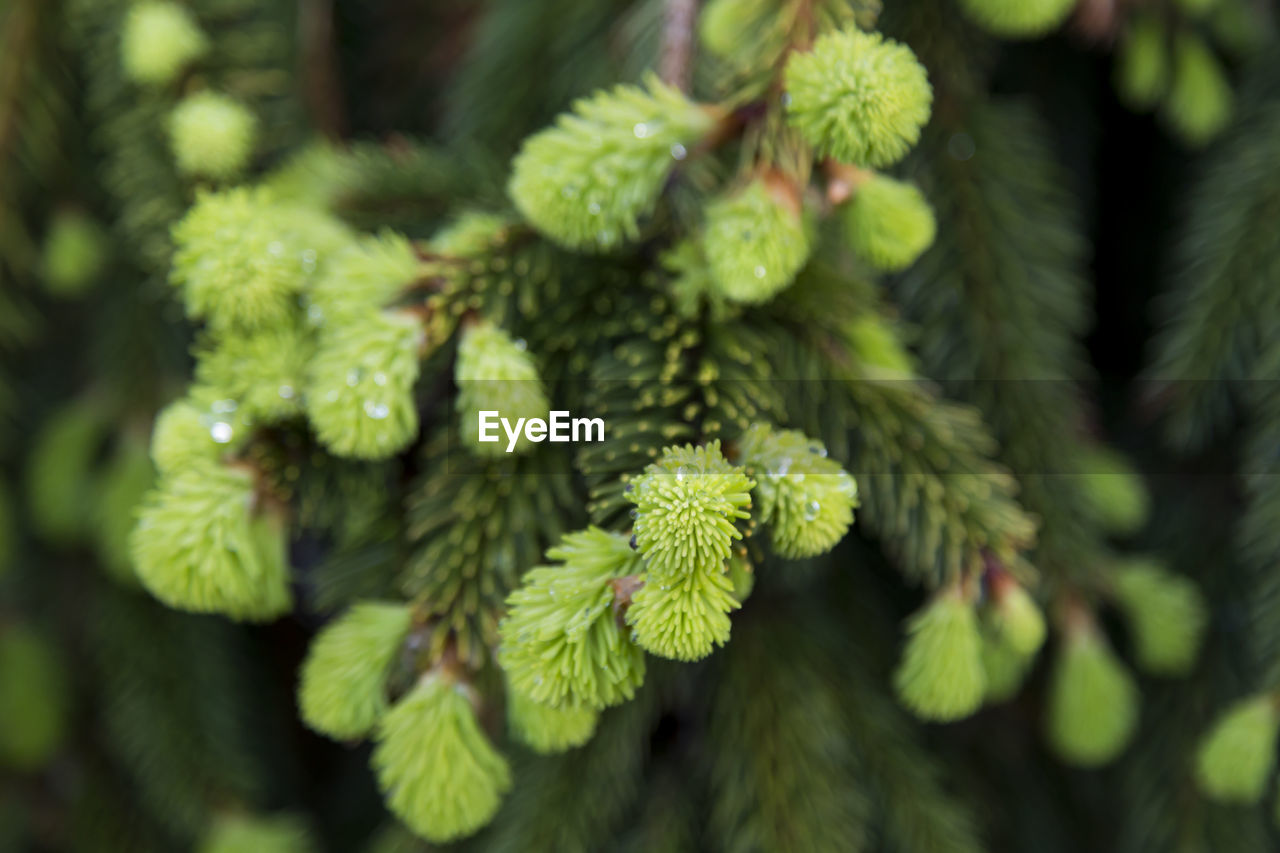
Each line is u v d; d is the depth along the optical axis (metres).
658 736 0.74
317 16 0.78
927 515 0.64
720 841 0.72
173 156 0.75
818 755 0.70
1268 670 0.69
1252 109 0.75
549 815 0.71
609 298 0.64
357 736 0.62
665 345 0.63
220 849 0.77
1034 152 0.73
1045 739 0.78
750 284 0.61
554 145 0.61
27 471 0.87
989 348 0.71
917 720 0.75
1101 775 0.78
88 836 0.85
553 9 0.74
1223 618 0.76
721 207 0.61
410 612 0.62
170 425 0.62
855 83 0.59
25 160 0.77
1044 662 0.77
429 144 0.78
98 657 0.83
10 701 0.81
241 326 0.63
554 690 0.58
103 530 0.78
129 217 0.75
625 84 0.70
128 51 0.74
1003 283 0.72
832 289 0.64
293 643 0.99
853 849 0.69
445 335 0.62
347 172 0.70
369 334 0.61
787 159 0.61
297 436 0.62
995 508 0.64
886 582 0.77
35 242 0.83
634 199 0.61
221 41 0.76
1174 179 0.82
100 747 0.88
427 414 0.64
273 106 0.77
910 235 0.62
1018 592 0.63
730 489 0.58
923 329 0.72
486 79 0.75
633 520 0.59
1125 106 0.84
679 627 0.57
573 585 0.58
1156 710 0.76
